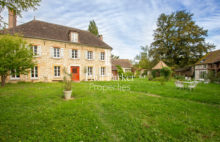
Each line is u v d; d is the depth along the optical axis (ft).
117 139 9.59
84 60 61.36
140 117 13.64
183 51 93.25
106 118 13.38
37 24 53.31
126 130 10.86
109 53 72.18
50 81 50.42
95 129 10.85
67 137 9.60
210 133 10.62
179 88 36.17
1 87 32.78
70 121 12.30
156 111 15.47
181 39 94.63
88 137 9.62
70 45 56.70
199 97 23.52
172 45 98.89
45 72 49.34
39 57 47.80
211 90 33.12
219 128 11.30
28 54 35.70
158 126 11.61
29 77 45.85
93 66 64.75
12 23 46.60
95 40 69.72
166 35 100.27
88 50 62.90
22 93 24.95
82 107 16.47
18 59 32.19
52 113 14.24
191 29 91.76
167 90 31.89
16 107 16.34
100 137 9.71
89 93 26.58
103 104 18.26
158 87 37.73
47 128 10.85
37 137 9.53
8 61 31.58
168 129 10.98
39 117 13.05
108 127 11.37
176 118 13.52
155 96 25.29
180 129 10.99
